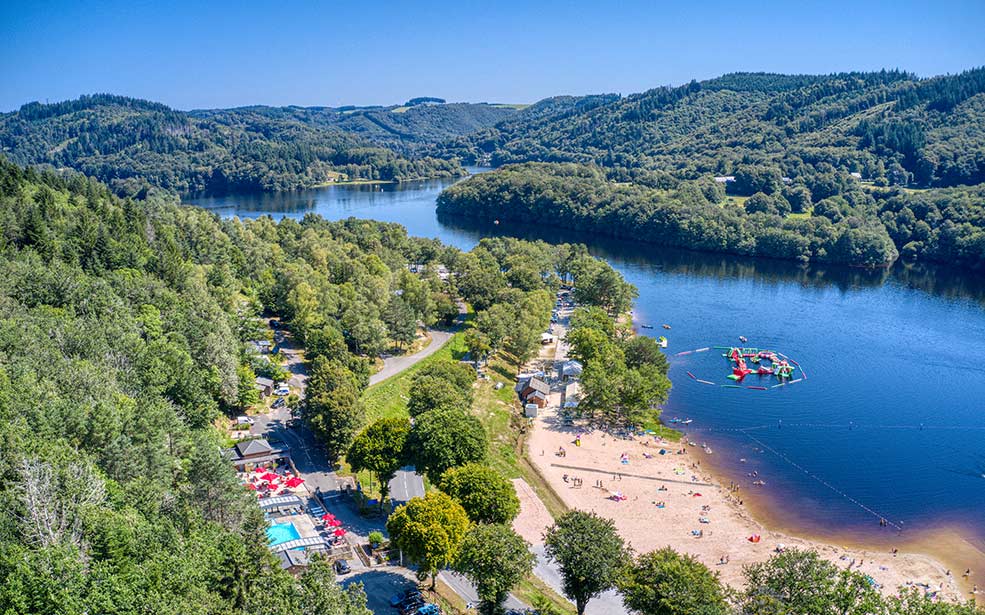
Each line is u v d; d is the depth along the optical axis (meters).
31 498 70.75
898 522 142.38
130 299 171.75
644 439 178.12
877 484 157.25
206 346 156.88
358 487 137.00
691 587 85.06
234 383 158.12
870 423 189.38
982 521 142.75
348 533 121.12
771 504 148.38
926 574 124.75
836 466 165.50
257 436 153.50
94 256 191.25
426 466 128.88
